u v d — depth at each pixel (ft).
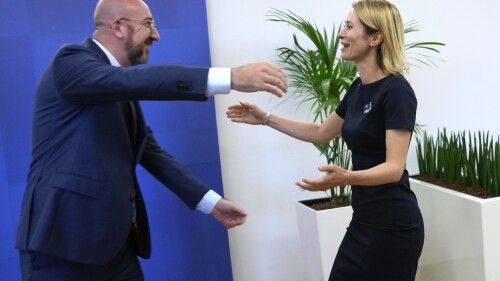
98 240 3.94
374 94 4.97
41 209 3.87
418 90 9.09
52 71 3.92
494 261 6.00
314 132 6.09
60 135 3.93
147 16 4.30
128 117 4.46
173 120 7.73
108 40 4.21
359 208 5.32
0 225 7.20
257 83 3.56
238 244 8.54
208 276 8.21
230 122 8.14
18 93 7.03
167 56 7.53
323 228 6.97
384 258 5.14
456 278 6.64
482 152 6.72
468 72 9.24
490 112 9.50
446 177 7.41
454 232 6.56
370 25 4.86
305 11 8.18
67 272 4.00
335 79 6.93
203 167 7.95
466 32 9.10
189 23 7.56
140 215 4.82
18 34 6.93
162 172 5.08
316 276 7.38
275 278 8.78
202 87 3.57
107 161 4.00
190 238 8.07
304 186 4.30
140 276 4.84
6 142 7.08
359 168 5.24
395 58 4.94
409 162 9.23
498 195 6.28
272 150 8.39
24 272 4.03
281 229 8.66
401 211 5.06
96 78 3.58
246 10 7.92
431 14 8.88
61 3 7.05
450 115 9.30
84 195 3.86
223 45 7.91
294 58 8.11
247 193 8.41
